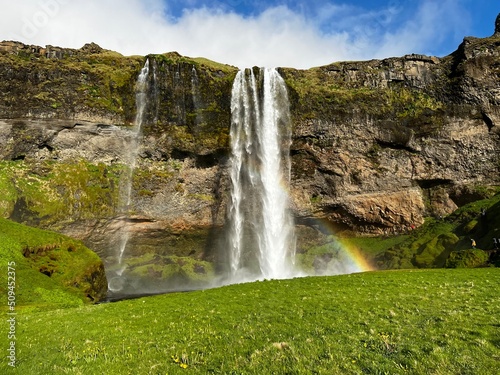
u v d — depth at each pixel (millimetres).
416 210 62062
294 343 10656
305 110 59406
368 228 64375
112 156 56688
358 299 15914
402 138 60375
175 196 58156
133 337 12375
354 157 60875
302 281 22125
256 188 59594
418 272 24609
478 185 59969
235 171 59500
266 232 59125
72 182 53156
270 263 58188
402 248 56344
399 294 16562
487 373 8133
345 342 10461
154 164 57875
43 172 52375
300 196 61750
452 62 62719
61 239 39031
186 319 14570
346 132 60000
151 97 56531
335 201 61938
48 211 50406
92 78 55875
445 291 16906
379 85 63062
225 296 19031
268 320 13469
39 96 52844
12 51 56344
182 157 58438
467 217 54688
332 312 13945
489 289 17125
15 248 33125
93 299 35156
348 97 60188
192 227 59688
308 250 63750
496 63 59812
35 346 11852
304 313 14141
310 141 59875
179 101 57062
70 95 53906
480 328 10906
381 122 60281
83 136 54781
